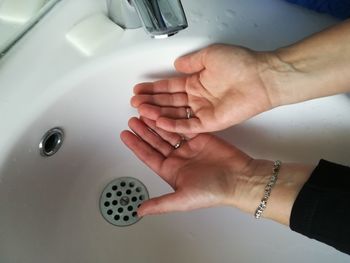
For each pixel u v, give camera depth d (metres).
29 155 0.28
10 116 0.27
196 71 0.31
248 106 0.29
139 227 0.33
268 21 0.31
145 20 0.24
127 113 0.34
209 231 0.32
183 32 0.30
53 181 0.31
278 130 0.32
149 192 0.35
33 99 0.27
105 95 0.31
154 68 0.31
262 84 0.29
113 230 0.32
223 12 0.31
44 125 0.28
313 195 0.25
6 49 0.30
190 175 0.30
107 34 0.30
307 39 0.28
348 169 0.26
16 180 0.27
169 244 0.32
